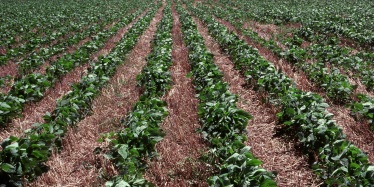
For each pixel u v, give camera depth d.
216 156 5.11
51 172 5.20
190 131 6.35
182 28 16.56
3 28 17.92
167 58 10.40
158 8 31.59
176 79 9.30
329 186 4.62
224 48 12.54
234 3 31.81
